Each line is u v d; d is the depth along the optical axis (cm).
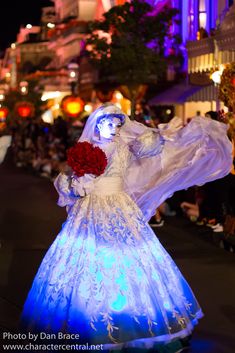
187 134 625
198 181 653
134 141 600
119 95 3023
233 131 987
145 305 539
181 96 2092
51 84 5706
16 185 1967
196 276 830
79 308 536
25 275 843
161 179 635
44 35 8819
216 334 620
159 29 2472
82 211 576
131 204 588
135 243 563
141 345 531
